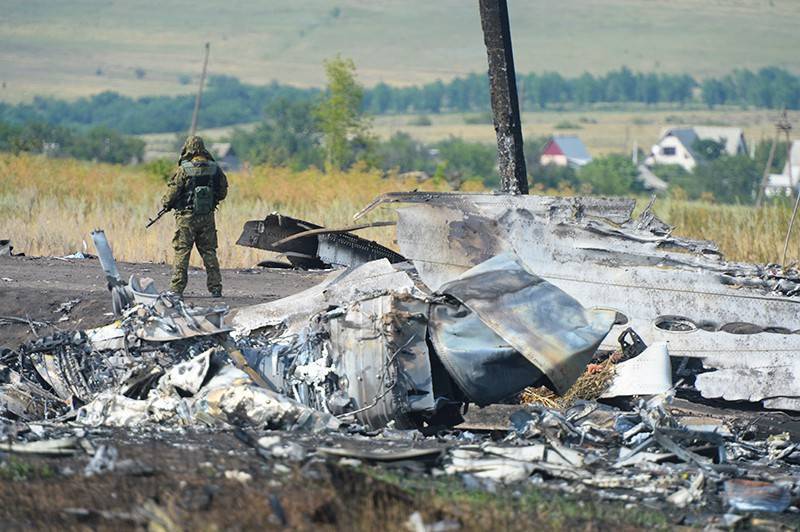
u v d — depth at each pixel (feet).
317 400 100.89
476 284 103.55
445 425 104.94
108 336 105.50
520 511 70.49
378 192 285.43
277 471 73.20
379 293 101.45
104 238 109.40
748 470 92.02
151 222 133.28
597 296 121.49
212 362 96.63
